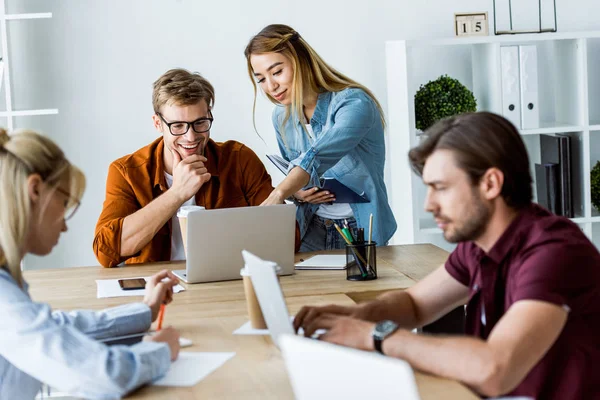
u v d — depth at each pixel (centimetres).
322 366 119
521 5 431
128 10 406
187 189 283
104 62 407
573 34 400
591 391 152
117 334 188
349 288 238
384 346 156
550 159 421
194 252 249
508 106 404
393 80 405
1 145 160
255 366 168
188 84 291
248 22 413
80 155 410
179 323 205
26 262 409
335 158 311
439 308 194
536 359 143
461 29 408
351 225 338
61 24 402
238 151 320
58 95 406
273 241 256
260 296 178
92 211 414
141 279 257
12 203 158
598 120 442
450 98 402
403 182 405
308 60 327
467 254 186
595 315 154
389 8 420
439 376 150
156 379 161
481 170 156
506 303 162
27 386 183
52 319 158
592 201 420
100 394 152
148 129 414
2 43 386
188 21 410
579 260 152
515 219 161
